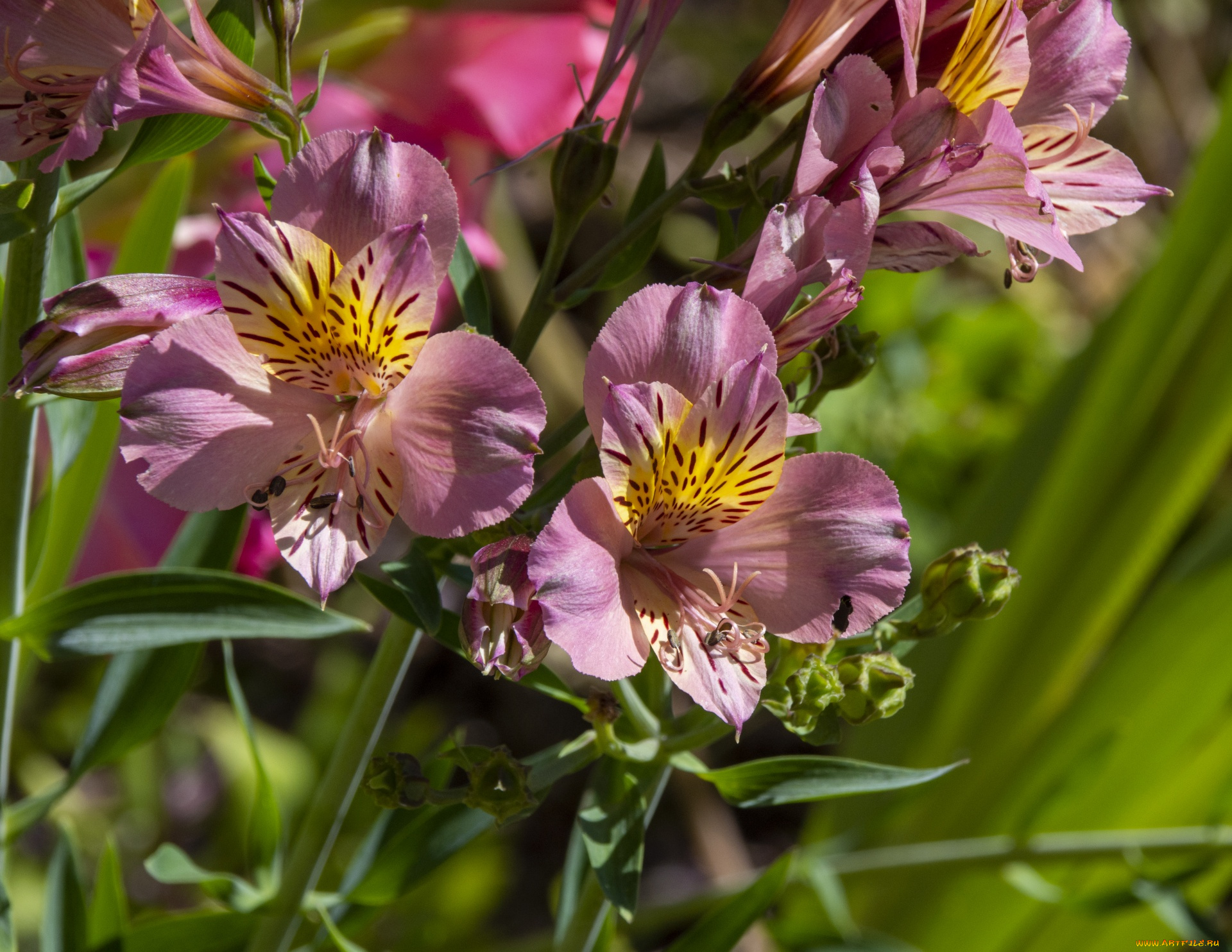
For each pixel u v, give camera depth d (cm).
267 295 55
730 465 56
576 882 65
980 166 56
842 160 56
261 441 55
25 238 58
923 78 57
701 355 55
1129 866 68
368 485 55
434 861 62
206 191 70
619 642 55
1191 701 84
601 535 55
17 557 60
